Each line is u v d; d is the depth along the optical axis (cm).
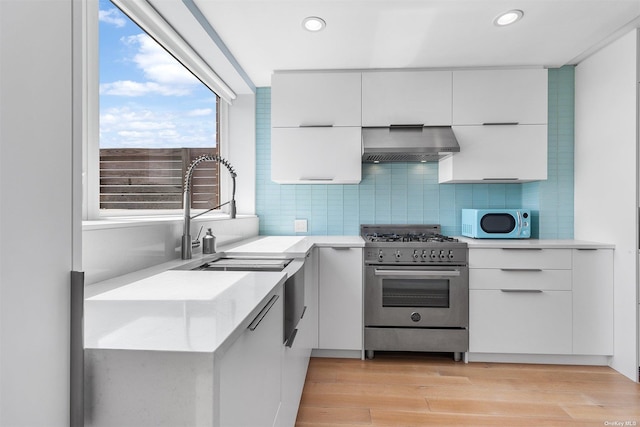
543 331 247
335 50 250
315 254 258
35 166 53
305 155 277
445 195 312
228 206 315
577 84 281
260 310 93
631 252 228
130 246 140
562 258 246
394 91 274
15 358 50
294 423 170
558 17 209
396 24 216
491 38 234
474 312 252
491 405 197
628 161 229
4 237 49
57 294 57
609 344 243
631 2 195
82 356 61
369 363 253
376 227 312
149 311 84
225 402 71
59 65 57
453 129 272
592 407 195
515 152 269
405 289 257
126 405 63
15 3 50
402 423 180
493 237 277
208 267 178
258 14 205
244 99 316
